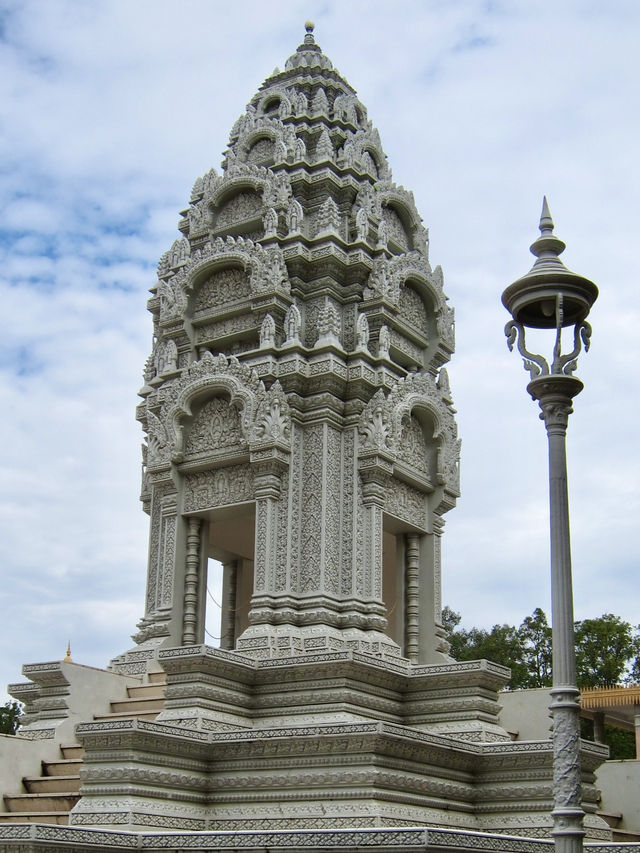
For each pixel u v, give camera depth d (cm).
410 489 2855
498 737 2291
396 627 2825
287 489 2609
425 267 3078
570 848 1225
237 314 2908
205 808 2016
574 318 1459
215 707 2172
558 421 1399
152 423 2855
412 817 1927
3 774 2127
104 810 1856
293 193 3000
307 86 3262
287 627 2466
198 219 3114
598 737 3519
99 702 2392
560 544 1341
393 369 2862
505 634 6116
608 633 5838
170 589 2709
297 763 1958
